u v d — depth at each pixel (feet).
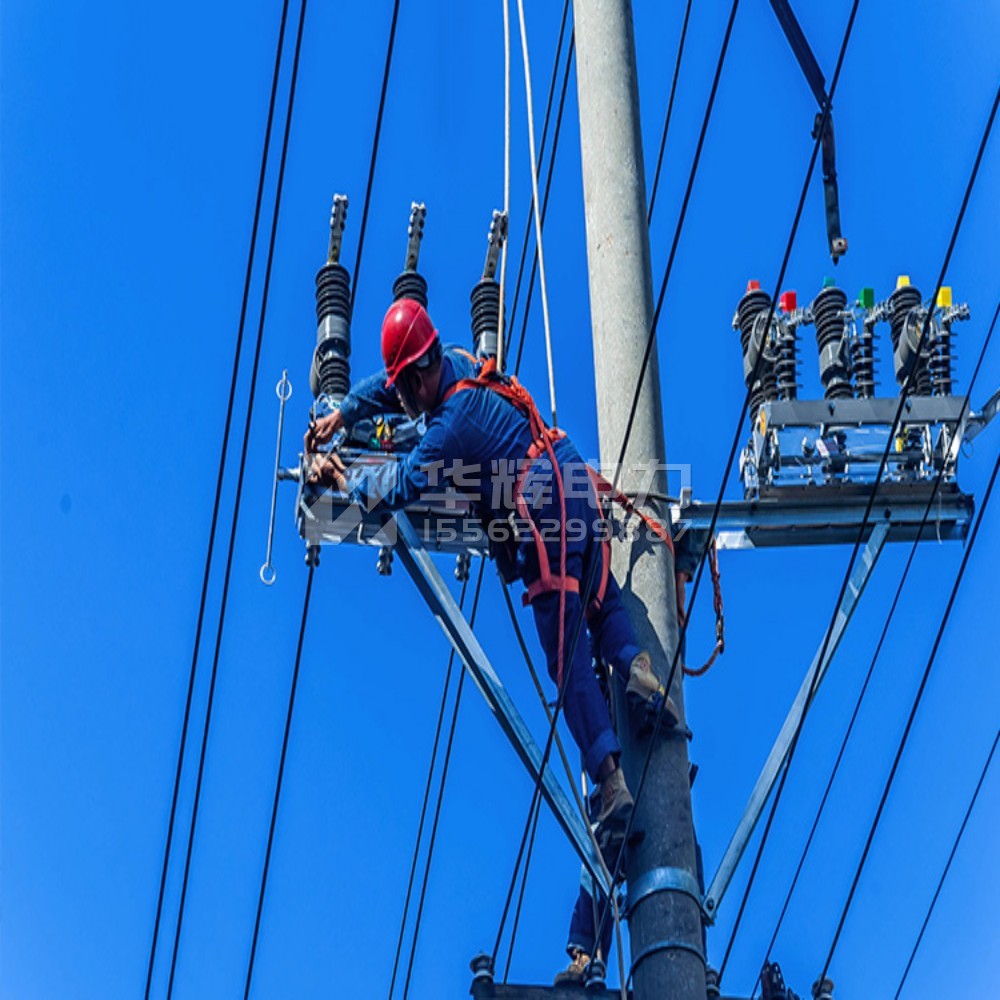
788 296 89.61
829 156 91.25
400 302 80.43
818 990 84.84
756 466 85.71
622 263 79.25
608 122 81.25
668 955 69.87
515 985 81.20
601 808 72.74
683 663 76.07
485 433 78.43
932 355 87.81
